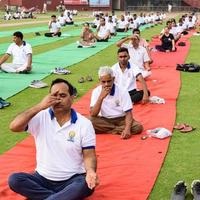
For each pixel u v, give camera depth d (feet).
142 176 18.04
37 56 46.14
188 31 86.99
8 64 36.24
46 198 15.42
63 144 15.60
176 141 21.49
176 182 17.72
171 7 196.34
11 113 25.63
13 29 85.20
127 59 26.05
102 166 18.86
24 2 181.98
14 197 16.48
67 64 41.14
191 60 44.27
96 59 44.88
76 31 82.43
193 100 28.32
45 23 106.83
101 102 21.58
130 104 21.68
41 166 15.93
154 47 51.39
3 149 20.75
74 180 15.48
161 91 30.19
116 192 16.89
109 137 21.68
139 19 100.94
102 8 189.57
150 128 22.91
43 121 15.71
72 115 15.66
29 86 31.50
